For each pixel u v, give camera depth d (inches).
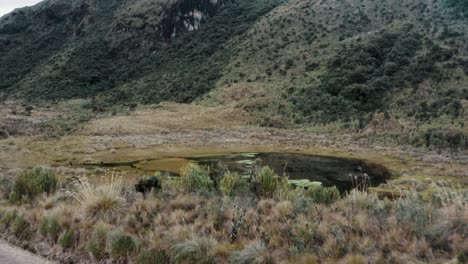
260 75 4106.8
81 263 316.8
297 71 3954.2
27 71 6835.6
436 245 272.1
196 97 4158.5
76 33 7854.3
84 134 2576.3
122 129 2699.3
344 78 3528.5
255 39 4926.2
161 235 352.8
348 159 1622.8
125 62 6451.8
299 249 304.2
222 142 2239.2
